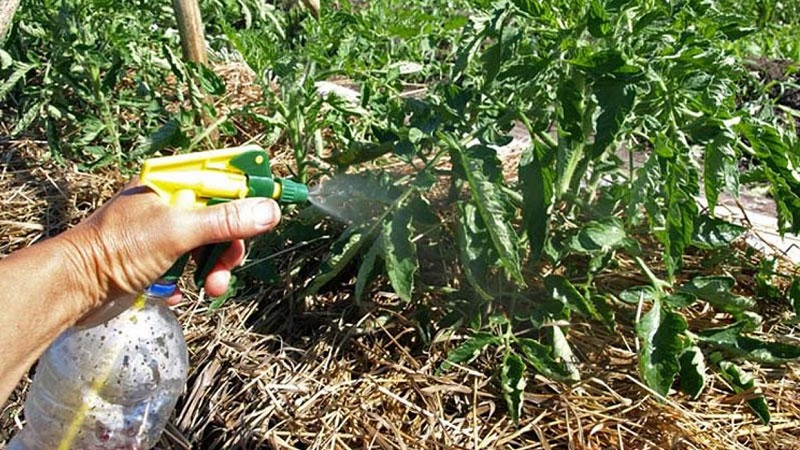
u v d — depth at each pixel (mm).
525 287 819
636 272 896
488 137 793
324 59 1062
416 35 1170
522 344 774
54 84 1166
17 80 1205
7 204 1104
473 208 768
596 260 802
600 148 705
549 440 762
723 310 867
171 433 788
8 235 1058
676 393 804
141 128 1216
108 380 542
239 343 857
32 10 1245
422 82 1491
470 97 814
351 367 832
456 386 793
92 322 540
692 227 734
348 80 1472
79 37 1192
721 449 751
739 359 840
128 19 1282
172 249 479
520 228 851
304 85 972
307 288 880
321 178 996
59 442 560
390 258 757
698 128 772
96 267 477
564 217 844
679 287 878
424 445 750
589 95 771
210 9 1521
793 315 899
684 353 777
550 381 794
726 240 818
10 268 467
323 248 936
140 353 544
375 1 1550
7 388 475
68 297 477
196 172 484
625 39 763
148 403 561
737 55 991
